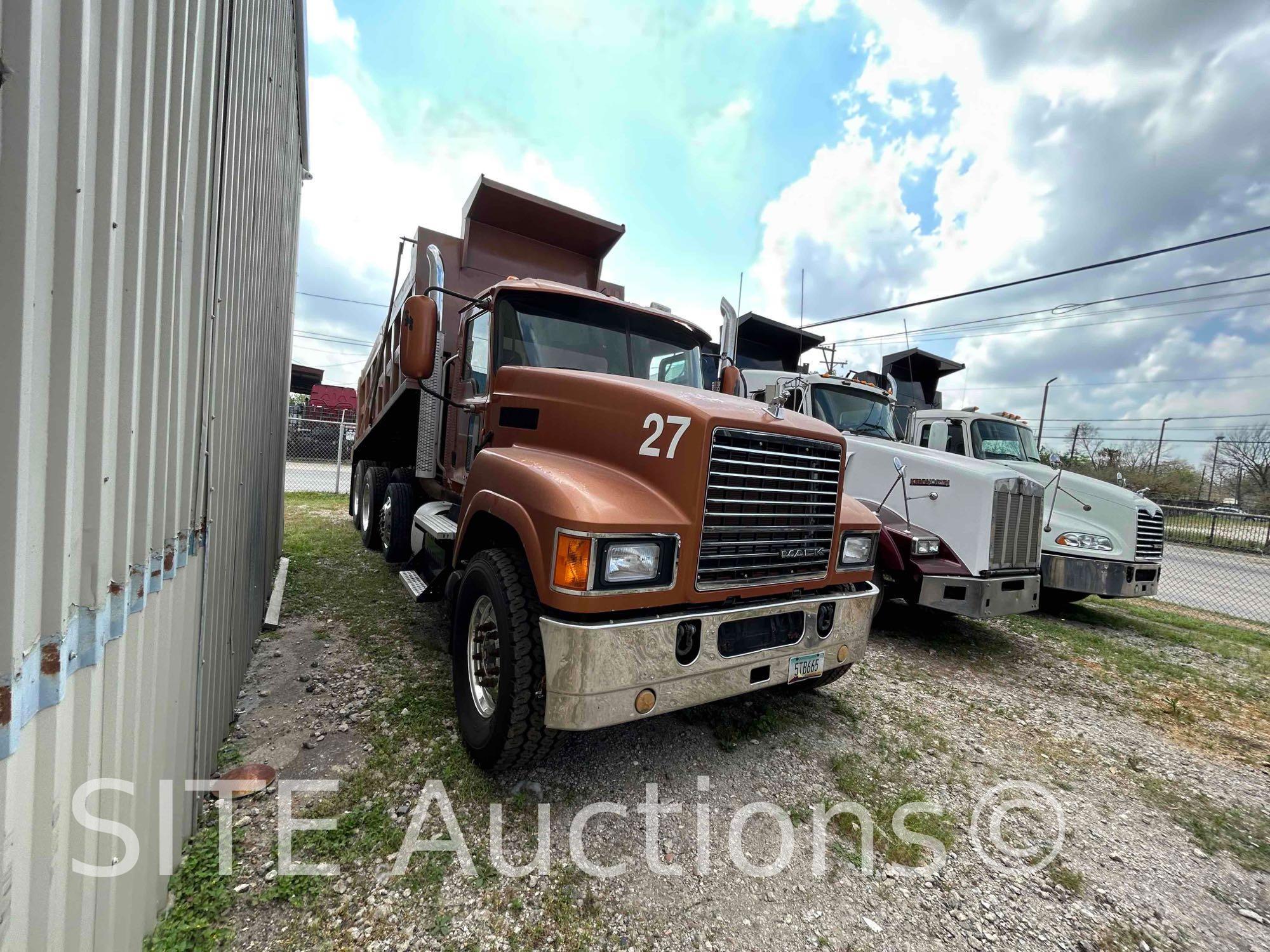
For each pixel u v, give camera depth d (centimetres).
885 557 529
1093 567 653
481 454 315
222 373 243
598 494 238
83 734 127
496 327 374
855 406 673
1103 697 462
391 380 610
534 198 480
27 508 105
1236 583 1238
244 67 258
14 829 104
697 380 438
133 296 137
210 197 200
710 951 189
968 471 513
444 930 186
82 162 113
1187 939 214
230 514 279
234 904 188
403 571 443
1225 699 479
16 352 99
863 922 207
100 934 136
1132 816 295
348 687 348
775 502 276
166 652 177
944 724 377
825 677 360
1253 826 295
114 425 136
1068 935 210
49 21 104
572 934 189
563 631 222
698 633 250
